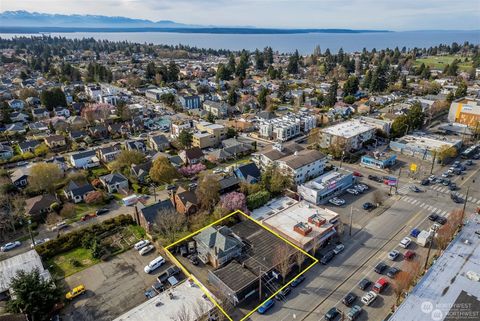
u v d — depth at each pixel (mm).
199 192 64688
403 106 134000
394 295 44406
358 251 53562
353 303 43281
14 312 39812
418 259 51000
